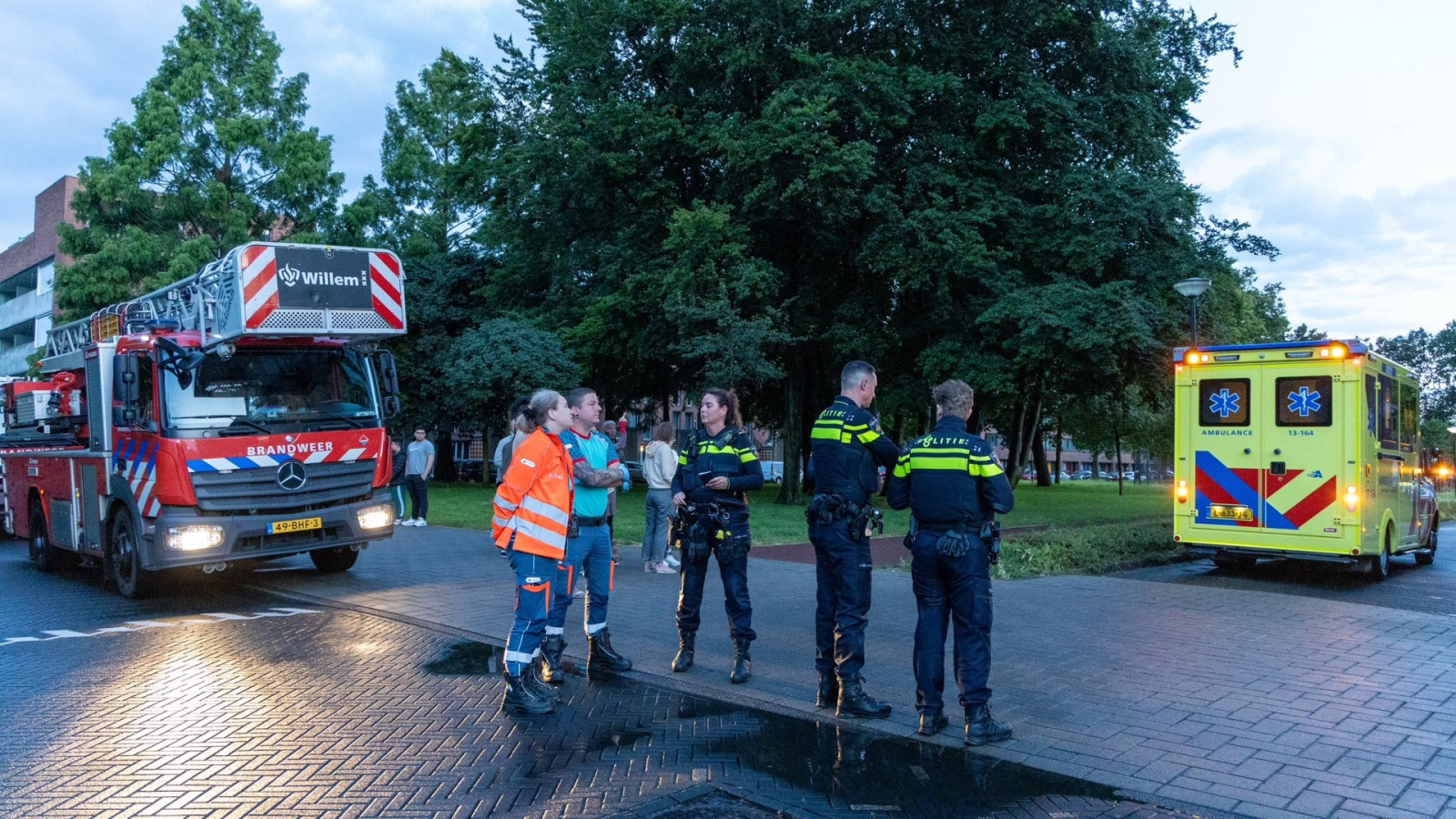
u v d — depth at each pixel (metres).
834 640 5.52
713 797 4.18
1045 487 48.56
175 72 28.59
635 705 5.64
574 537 6.04
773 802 4.12
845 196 20.58
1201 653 6.93
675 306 20.52
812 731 5.13
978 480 4.99
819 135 20.20
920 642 5.11
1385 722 5.27
